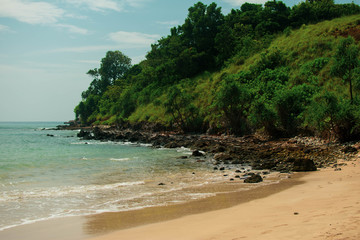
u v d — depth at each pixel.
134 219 7.97
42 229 7.37
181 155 26.06
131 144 41.00
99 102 113.12
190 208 8.93
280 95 32.59
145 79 86.50
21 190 12.24
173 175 15.85
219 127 44.00
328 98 24.61
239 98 38.25
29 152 29.97
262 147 25.70
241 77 47.97
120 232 6.86
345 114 23.62
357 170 13.94
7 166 19.53
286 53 46.72
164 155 26.31
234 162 19.77
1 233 7.12
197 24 77.88
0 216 8.59
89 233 6.92
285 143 27.91
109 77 131.62
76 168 18.78
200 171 17.08
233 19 79.12
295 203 8.45
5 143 43.22
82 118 121.12
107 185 13.24
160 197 10.70
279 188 11.24
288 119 32.31
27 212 9.00
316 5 65.31
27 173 16.86
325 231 5.55
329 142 25.09
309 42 45.12
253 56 55.94
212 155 24.88
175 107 50.94
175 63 75.38
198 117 50.09
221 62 69.62
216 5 78.81
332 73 27.66
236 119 39.78
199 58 74.69
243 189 11.54
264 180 13.22
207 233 6.29
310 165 15.14
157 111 64.56
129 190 12.10
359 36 40.28
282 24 66.81
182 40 81.81
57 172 17.20
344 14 58.53
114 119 85.88
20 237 6.83
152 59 95.62
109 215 8.49
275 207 8.20
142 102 77.25
